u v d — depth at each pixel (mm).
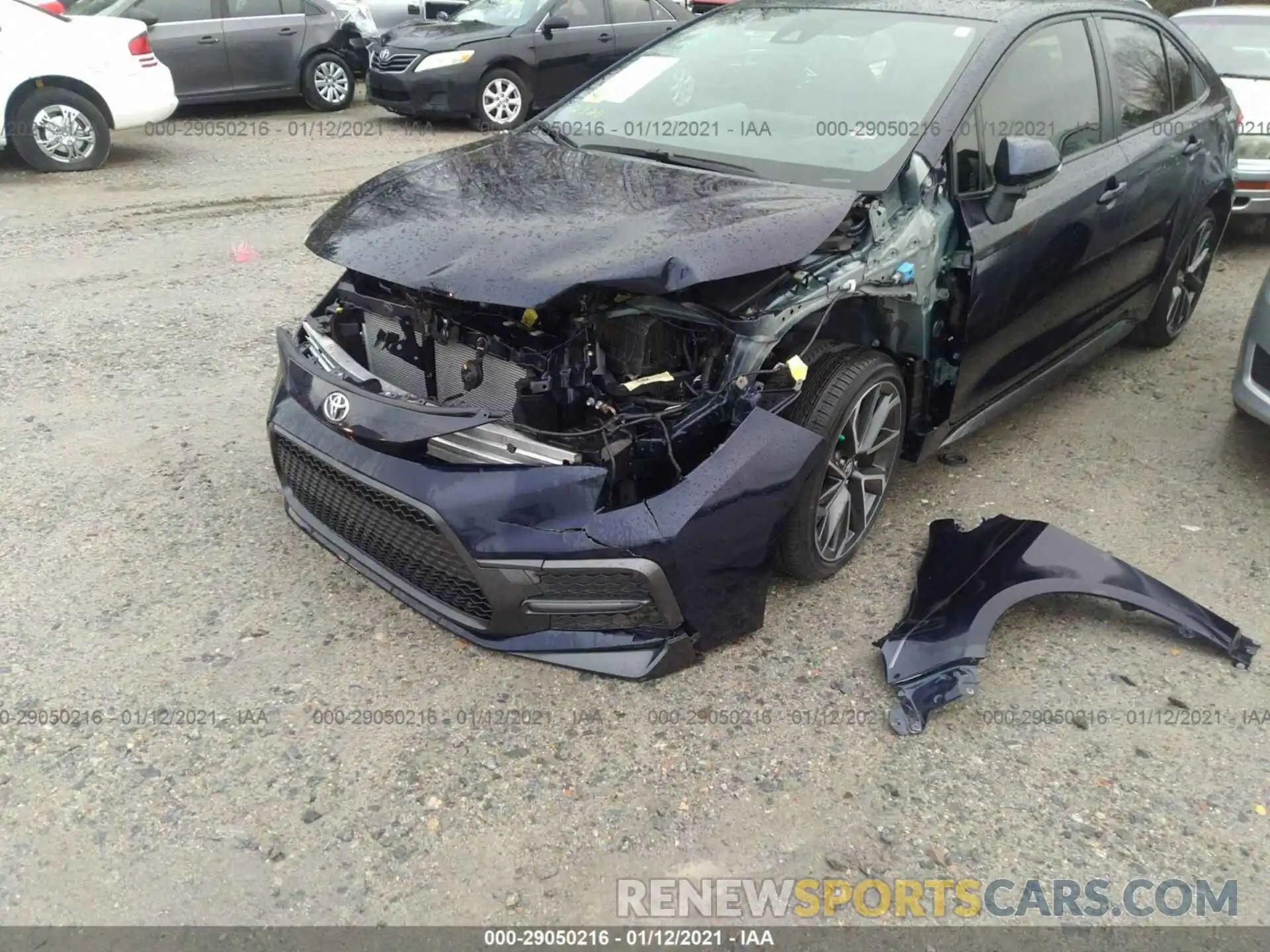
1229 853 2418
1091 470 4172
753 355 2775
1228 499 3967
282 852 2328
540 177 3271
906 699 2756
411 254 2762
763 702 2820
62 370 4711
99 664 2875
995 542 3312
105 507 3645
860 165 3254
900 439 3498
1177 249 4887
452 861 2324
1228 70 7512
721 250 2670
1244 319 5953
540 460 2625
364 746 2625
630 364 2758
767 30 4020
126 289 5797
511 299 2502
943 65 3518
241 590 3223
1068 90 3945
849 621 3180
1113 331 4703
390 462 2723
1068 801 2545
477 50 10438
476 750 2623
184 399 4484
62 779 2494
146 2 10422
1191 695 2924
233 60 10977
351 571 3342
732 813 2471
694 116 3713
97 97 8461
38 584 3211
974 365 3576
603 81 4199
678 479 2752
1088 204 3904
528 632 2771
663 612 2713
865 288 3031
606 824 2426
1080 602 3348
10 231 6801
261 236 6871
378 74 10664
